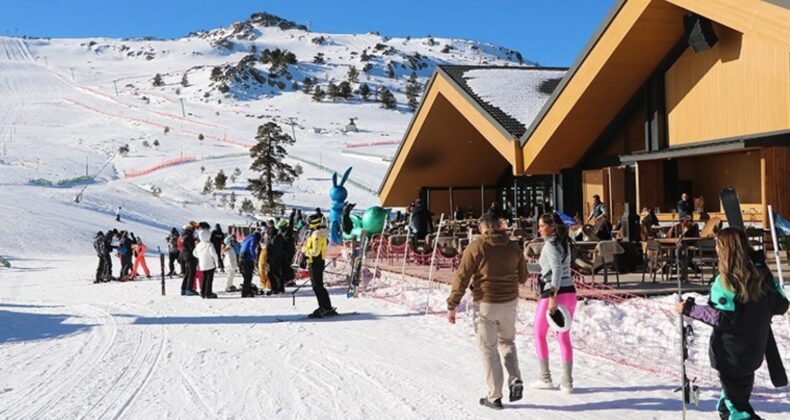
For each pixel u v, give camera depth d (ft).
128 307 49.60
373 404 21.97
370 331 35.22
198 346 32.76
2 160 261.85
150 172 269.03
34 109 454.40
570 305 22.76
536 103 64.03
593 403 21.39
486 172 83.35
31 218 158.81
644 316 32.50
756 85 46.24
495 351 21.44
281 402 22.47
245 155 299.79
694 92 51.16
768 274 17.54
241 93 569.23
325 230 41.34
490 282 21.48
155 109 481.46
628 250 41.73
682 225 44.06
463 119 71.92
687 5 41.70
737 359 17.28
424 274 52.21
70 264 112.16
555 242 22.43
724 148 47.42
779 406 20.61
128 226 167.53
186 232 57.57
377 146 325.21
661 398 21.65
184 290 57.77
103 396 23.86
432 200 84.94
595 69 51.55
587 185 60.95
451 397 22.57
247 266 54.24
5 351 33.17
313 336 34.47
